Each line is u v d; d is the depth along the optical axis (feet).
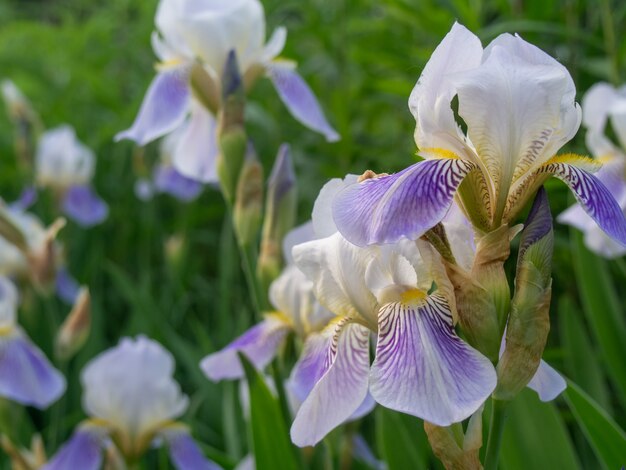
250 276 2.12
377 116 4.03
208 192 5.13
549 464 1.70
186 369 3.69
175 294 4.08
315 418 1.17
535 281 1.10
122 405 2.45
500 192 1.13
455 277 1.11
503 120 1.10
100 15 6.16
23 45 5.91
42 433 3.30
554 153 1.14
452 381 1.03
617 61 2.83
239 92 2.12
